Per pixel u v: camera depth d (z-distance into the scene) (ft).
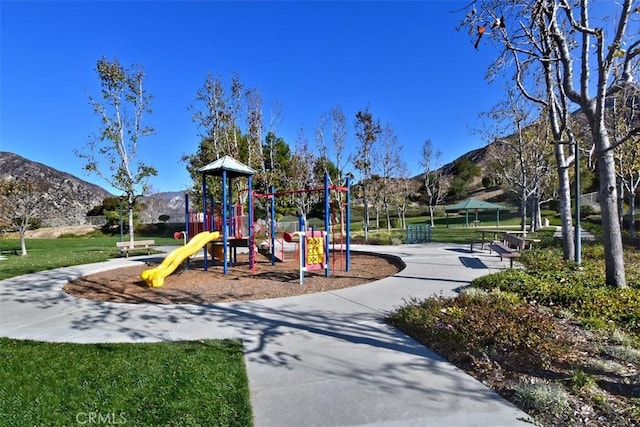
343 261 38.50
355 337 14.10
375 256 42.73
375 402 9.13
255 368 11.35
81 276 31.37
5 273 33.27
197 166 72.90
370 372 10.89
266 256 45.09
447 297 19.36
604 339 13.30
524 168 63.72
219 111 67.41
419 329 14.46
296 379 10.53
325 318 16.74
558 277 22.06
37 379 10.83
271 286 25.70
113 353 12.80
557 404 8.70
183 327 15.83
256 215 108.99
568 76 21.48
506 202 156.15
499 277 21.81
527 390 9.23
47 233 108.06
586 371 10.58
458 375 10.61
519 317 14.57
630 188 50.90
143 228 115.44
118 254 52.65
